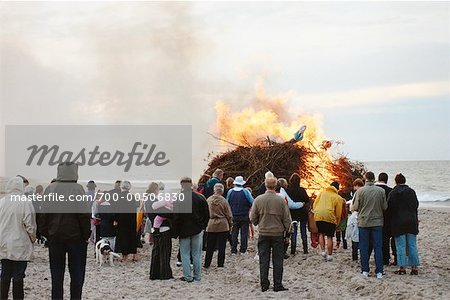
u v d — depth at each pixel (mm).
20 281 9766
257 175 23859
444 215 28688
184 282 12945
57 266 9703
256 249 17188
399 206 12969
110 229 15914
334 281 12609
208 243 14516
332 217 14586
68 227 9562
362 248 12742
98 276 13797
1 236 9695
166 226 13305
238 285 12570
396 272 13141
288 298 11172
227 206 14578
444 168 126688
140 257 16578
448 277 12773
